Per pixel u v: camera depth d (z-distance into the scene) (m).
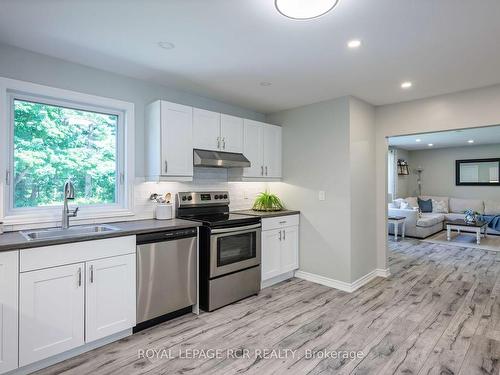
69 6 1.78
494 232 7.06
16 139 2.43
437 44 2.25
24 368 1.93
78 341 2.10
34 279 1.91
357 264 3.64
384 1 1.71
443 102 3.49
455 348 2.27
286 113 4.18
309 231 3.89
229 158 3.41
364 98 3.66
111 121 2.98
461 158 8.68
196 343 2.34
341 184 3.57
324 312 2.91
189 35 2.14
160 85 3.21
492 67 2.68
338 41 2.21
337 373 1.97
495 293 3.42
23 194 2.47
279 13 1.85
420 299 3.25
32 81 2.41
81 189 2.79
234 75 2.92
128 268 2.36
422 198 8.82
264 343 2.34
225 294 3.04
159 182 3.23
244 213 3.71
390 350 2.24
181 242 2.72
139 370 2.00
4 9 1.81
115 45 2.30
